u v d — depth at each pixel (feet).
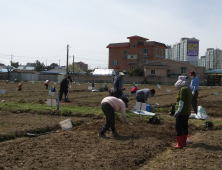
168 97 72.38
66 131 28.91
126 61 265.95
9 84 136.56
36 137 26.04
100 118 36.22
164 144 24.82
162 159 20.94
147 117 36.40
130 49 264.11
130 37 262.47
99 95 75.20
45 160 18.95
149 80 203.21
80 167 17.83
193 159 20.57
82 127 30.73
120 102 26.89
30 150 21.34
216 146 23.93
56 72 265.75
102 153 21.06
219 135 28.25
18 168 17.26
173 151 23.15
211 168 18.60
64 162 18.67
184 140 24.27
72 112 38.24
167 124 33.88
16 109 39.73
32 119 33.88
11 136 25.76
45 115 37.55
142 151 21.99
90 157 20.02
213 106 53.01
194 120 36.65
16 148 21.80
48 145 22.99
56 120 33.81
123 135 27.58
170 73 215.92
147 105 41.45
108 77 208.54
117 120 34.60
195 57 271.49
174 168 18.58
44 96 69.41
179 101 24.30
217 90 118.11
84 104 51.83
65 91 56.08
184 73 213.46
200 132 30.71
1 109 40.19
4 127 28.63
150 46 258.16
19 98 62.54
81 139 25.31
